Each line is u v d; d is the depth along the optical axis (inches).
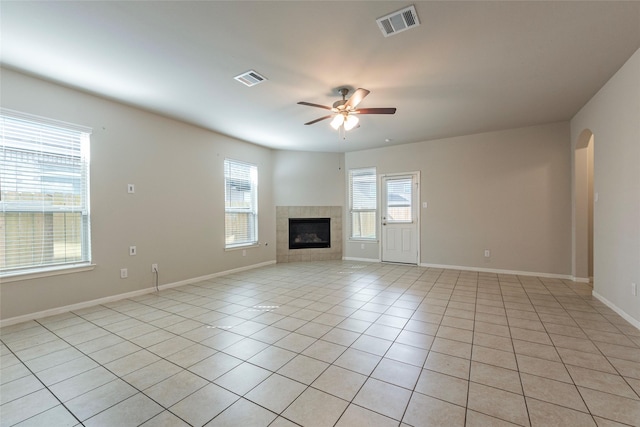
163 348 97.3
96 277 142.9
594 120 145.3
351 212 275.7
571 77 125.8
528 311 130.3
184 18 86.4
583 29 92.7
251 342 101.6
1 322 115.4
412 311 131.7
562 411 65.3
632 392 71.8
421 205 238.8
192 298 153.7
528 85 133.1
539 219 196.9
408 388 74.5
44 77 123.2
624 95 115.5
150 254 165.5
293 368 84.5
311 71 118.6
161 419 64.1
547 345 97.3
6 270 117.8
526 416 63.9
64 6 80.6
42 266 127.1
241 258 227.8
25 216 122.9
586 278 181.8
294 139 227.0
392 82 128.6
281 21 87.9
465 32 93.6
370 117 175.3
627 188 115.0
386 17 86.0
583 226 181.6
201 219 195.5
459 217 223.1
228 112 165.5
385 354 92.4
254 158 241.3
